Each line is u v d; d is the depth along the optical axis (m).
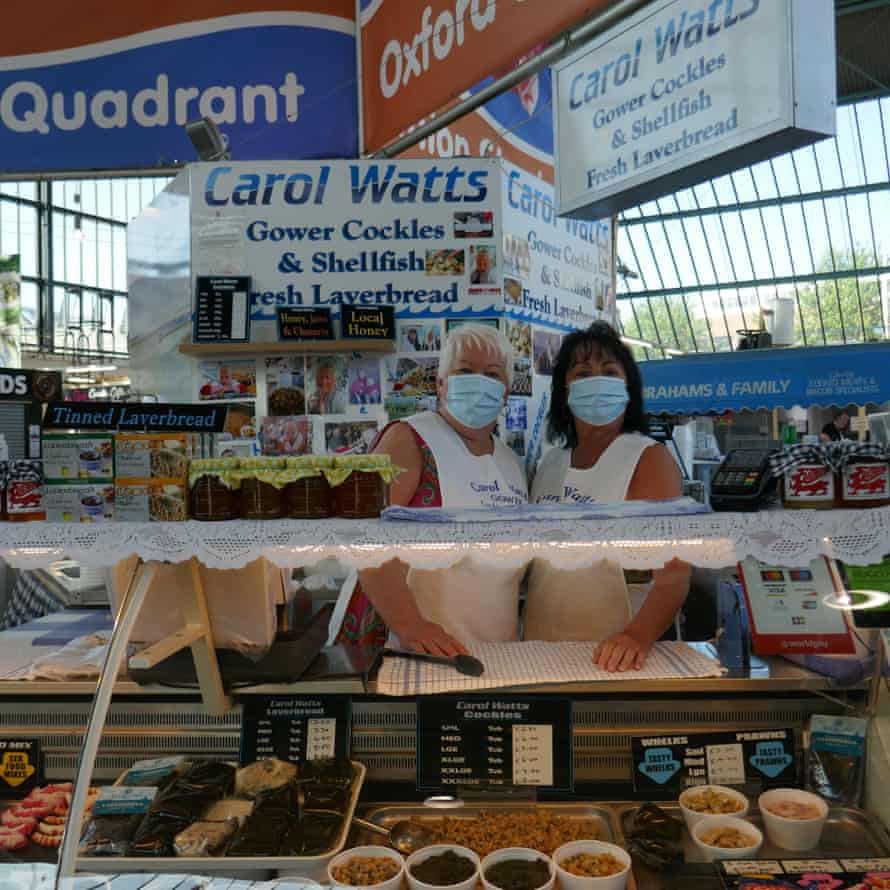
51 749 1.80
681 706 1.74
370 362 3.95
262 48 3.42
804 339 22.69
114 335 21.25
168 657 1.69
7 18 3.44
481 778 1.74
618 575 2.11
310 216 3.92
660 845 1.53
